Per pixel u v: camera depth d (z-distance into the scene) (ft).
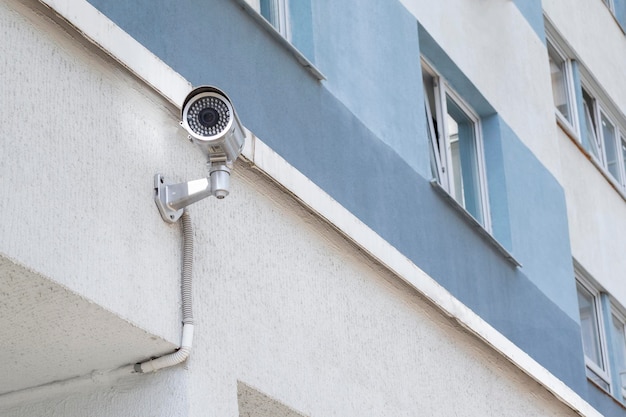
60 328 21.02
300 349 25.76
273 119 29.01
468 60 45.62
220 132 21.35
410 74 38.60
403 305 30.91
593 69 66.03
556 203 50.67
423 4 42.22
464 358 33.60
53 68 20.89
